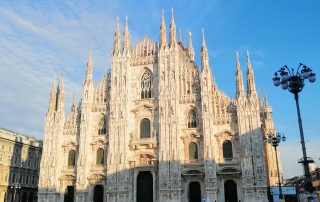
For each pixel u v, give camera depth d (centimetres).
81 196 8294
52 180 8538
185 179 7806
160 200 7706
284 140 5788
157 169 8062
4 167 10819
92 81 9175
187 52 10081
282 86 3684
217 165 7644
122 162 8231
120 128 8481
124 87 8762
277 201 8175
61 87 9269
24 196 11700
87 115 8825
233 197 7462
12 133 11894
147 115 8569
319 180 11219
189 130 8050
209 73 8212
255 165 7362
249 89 7844
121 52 9119
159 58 8681
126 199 8019
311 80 3562
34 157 12406
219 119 7912
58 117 9000
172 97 8269
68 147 8856
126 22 9338
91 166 8538
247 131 7581
